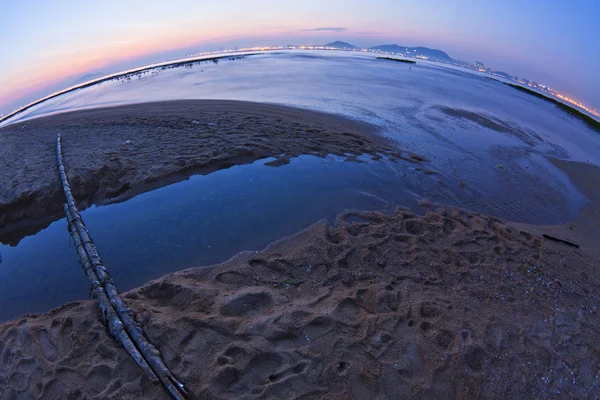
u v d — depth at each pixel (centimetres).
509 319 432
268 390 327
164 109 1315
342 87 1817
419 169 873
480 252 563
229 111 1260
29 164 814
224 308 409
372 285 471
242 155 852
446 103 1606
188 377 336
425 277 495
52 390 331
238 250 549
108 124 1135
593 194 876
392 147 1009
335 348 370
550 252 589
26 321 412
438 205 718
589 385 359
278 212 650
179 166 779
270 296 438
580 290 502
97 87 2156
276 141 950
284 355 359
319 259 515
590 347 403
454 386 346
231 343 367
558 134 1366
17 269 535
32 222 662
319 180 773
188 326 385
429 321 416
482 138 1175
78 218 609
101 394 322
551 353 389
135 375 338
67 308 438
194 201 679
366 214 653
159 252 546
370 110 1382
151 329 379
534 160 1038
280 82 1923
